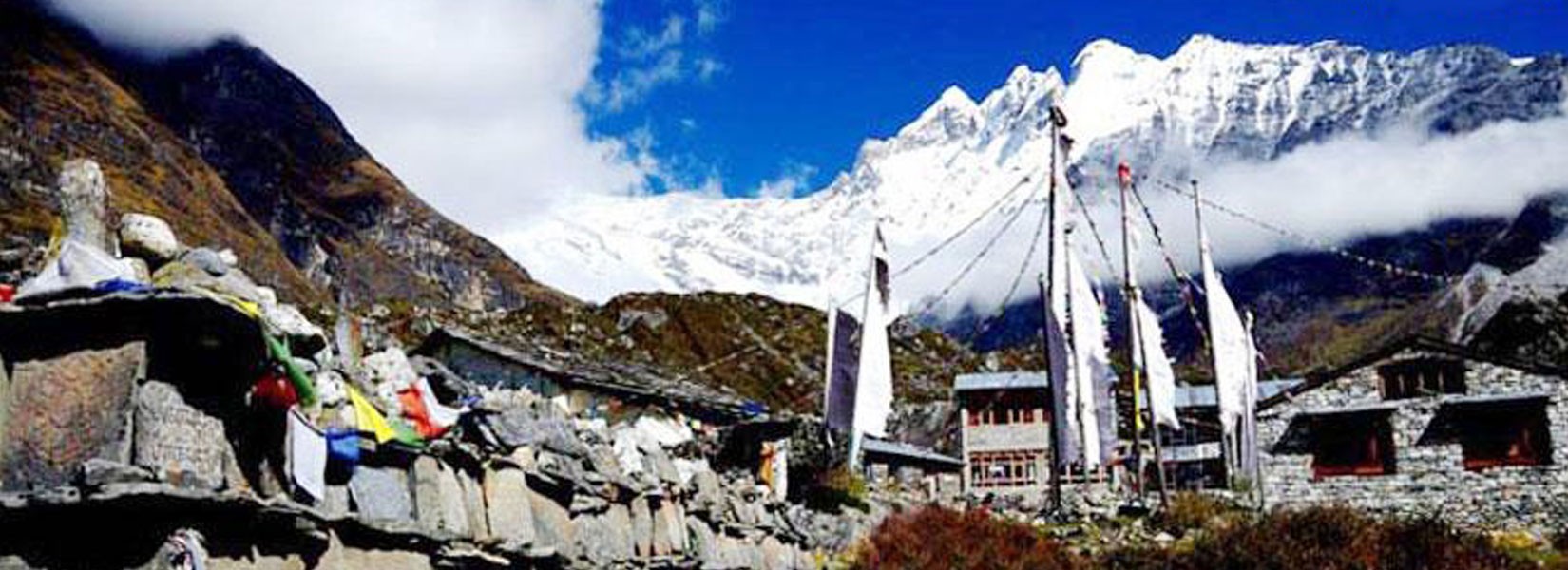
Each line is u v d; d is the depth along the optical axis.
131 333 9.24
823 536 30.23
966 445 72.62
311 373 11.64
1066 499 46.16
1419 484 46.62
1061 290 39.28
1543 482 45.38
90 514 8.83
